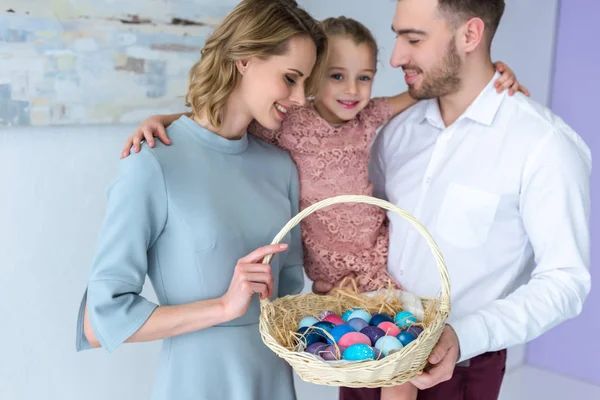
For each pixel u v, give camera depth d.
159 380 1.43
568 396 3.26
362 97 1.78
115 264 1.30
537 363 3.54
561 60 3.39
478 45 1.63
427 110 1.78
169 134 1.42
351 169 1.77
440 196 1.69
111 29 1.83
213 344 1.41
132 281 1.31
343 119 1.79
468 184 1.65
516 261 1.65
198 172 1.40
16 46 1.67
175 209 1.36
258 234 1.47
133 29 1.87
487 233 1.63
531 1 3.17
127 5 1.85
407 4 1.63
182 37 1.98
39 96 1.73
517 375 3.46
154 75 1.94
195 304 1.33
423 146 1.79
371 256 1.79
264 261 1.33
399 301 1.59
